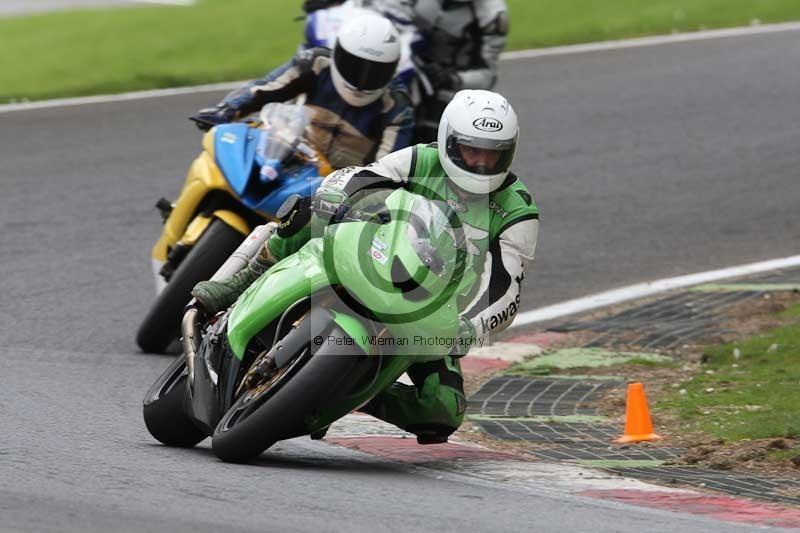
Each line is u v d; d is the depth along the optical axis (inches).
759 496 831.1
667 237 1801.2
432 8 1524.4
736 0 3302.2
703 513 772.6
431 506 746.2
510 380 1218.0
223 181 1192.2
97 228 1694.1
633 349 1326.3
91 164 1999.3
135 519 673.6
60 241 1630.2
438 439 893.2
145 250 1614.2
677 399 1127.0
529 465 902.4
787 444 957.8
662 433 1029.2
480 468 887.7
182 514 689.6
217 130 1232.8
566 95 2502.5
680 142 2241.6
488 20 1547.7
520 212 890.1
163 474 789.2
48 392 1050.7
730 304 1493.6
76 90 2443.4
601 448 983.6
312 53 1234.6
